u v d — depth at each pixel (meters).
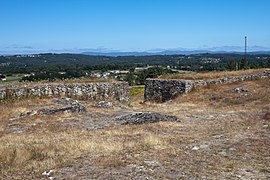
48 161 8.39
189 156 8.99
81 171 7.71
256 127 13.24
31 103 19.66
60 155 9.03
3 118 15.45
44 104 19.42
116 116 16.95
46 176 7.36
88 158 8.78
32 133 12.42
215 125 14.27
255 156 8.94
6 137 11.45
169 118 15.86
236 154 9.16
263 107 18.91
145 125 14.23
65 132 12.60
